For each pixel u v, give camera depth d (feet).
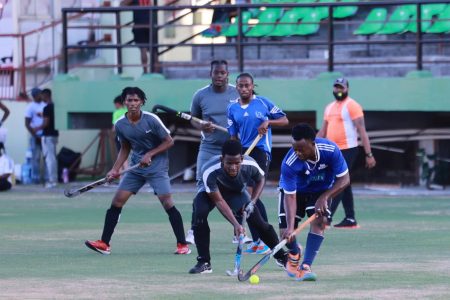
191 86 145.28
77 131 166.50
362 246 83.76
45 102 152.05
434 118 143.43
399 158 145.69
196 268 67.62
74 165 158.51
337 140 102.27
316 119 140.77
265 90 141.90
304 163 63.82
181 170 153.58
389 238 89.61
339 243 86.12
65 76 150.20
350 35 154.30
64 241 89.15
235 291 58.80
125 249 83.30
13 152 161.38
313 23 140.67
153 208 121.08
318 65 148.77
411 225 100.68
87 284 62.13
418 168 143.23
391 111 139.74
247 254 79.82
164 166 81.61
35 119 153.69
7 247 84.69
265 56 157.69
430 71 139.44
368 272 66.85
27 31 166.50
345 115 102.17
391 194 134.62
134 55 169.17
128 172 81.30
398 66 145.28
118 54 154.92
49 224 104.17
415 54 151.23
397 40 141.59
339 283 61.82
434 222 103.40
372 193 136.05
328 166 64.28
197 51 161.68
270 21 154.71
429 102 135.85
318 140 63.82
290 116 148.05
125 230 98.17
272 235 68.90
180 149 153.48
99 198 134.51
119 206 80.74
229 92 89.81
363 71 146.72
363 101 138.41
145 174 80.94
